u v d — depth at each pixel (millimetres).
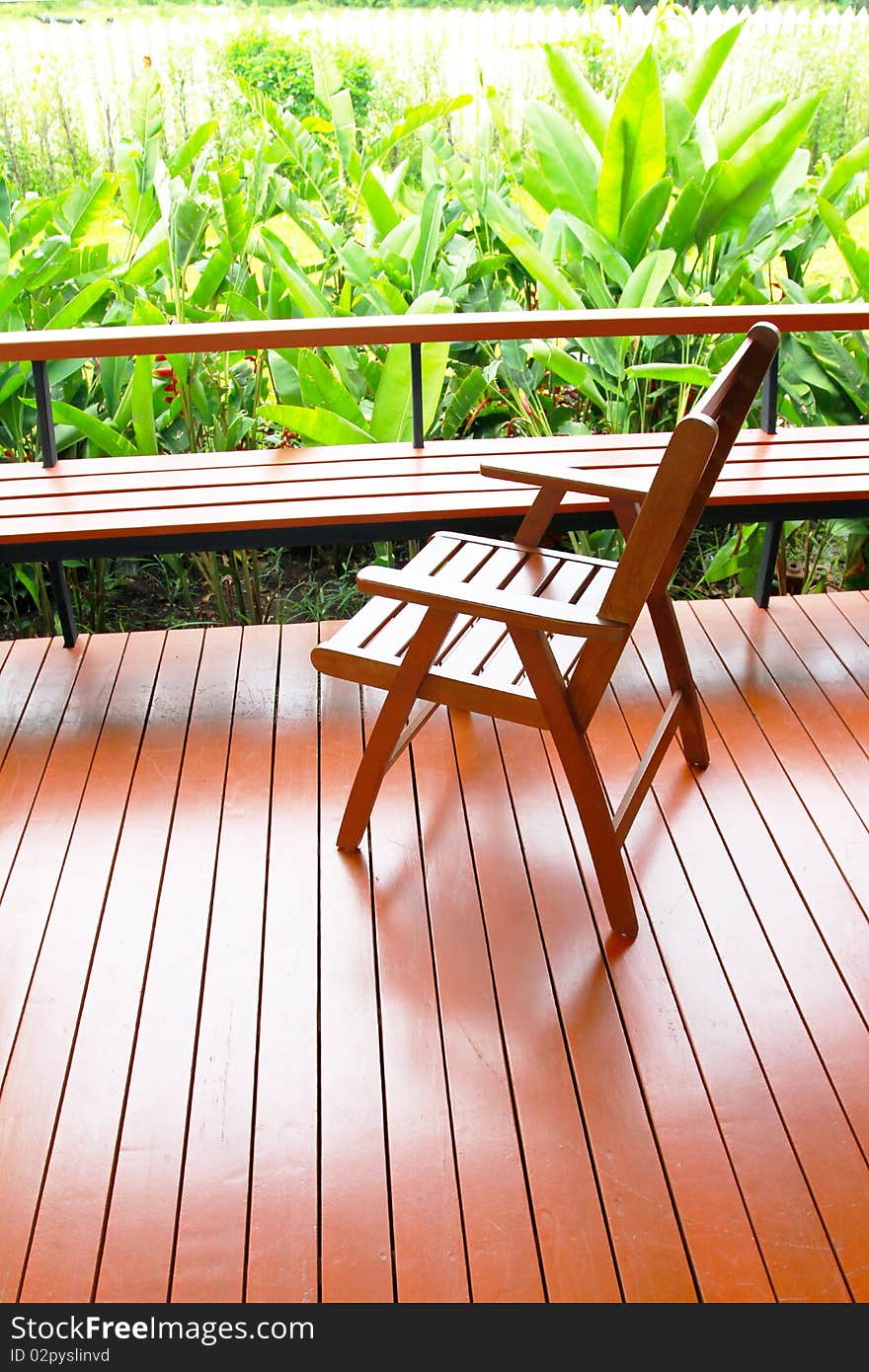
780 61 8289
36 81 8016
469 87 8766
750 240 4539
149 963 2207
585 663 2041
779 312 3174
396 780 2688
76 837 2541
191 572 4656
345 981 2158
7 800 2664
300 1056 2008
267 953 2227
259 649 3268
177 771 2752
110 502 3041
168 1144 1861
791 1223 1730
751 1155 1830
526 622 1968
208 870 2438
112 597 4527
